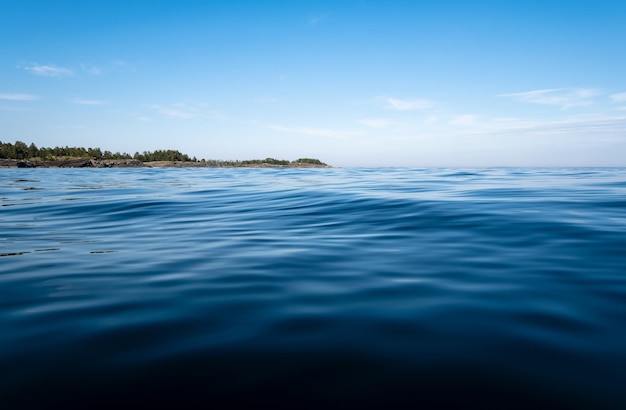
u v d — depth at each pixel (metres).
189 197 11.51
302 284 3.09
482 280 3.08
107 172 42.06
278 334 2.12
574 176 17.86
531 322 2.23
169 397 1.56
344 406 1.50
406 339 2.04
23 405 1.51
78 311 2.53
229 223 6.65
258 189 14.11
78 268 3.72
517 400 1.51
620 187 10.74
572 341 1.99
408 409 1.48
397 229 5.51
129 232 5.93
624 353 1.85
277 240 5.03
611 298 2.61
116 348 1.98
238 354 1.90
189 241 5.09
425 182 14.81
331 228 5.84
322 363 1.81
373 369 1.75
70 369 1.78
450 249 4.21
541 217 5.83
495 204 7.33
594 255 3.76
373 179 18.25
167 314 2.46
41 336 2.13
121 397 1.56
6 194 13.45
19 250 4.62
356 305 2.58
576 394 1.54
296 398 1.55
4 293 2.96
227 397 1.56
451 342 2.00
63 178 27.05
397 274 3.33
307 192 11.68
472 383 1.63
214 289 2.99
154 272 3.54
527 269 3.36
